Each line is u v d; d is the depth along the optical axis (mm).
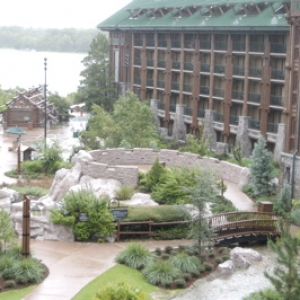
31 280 33562
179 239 41656
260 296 30656
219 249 39844
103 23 106875
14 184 63625
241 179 55031
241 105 79125
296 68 54531
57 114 117750
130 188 48625
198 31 83500
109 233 40531
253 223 42969
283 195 50750
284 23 68375
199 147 68812
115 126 78000
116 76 106812
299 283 27328
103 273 35219
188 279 35219
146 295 32031
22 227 37062
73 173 53781
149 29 93312
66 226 40469
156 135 88812
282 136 70000
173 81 92500
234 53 78562
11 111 110312
